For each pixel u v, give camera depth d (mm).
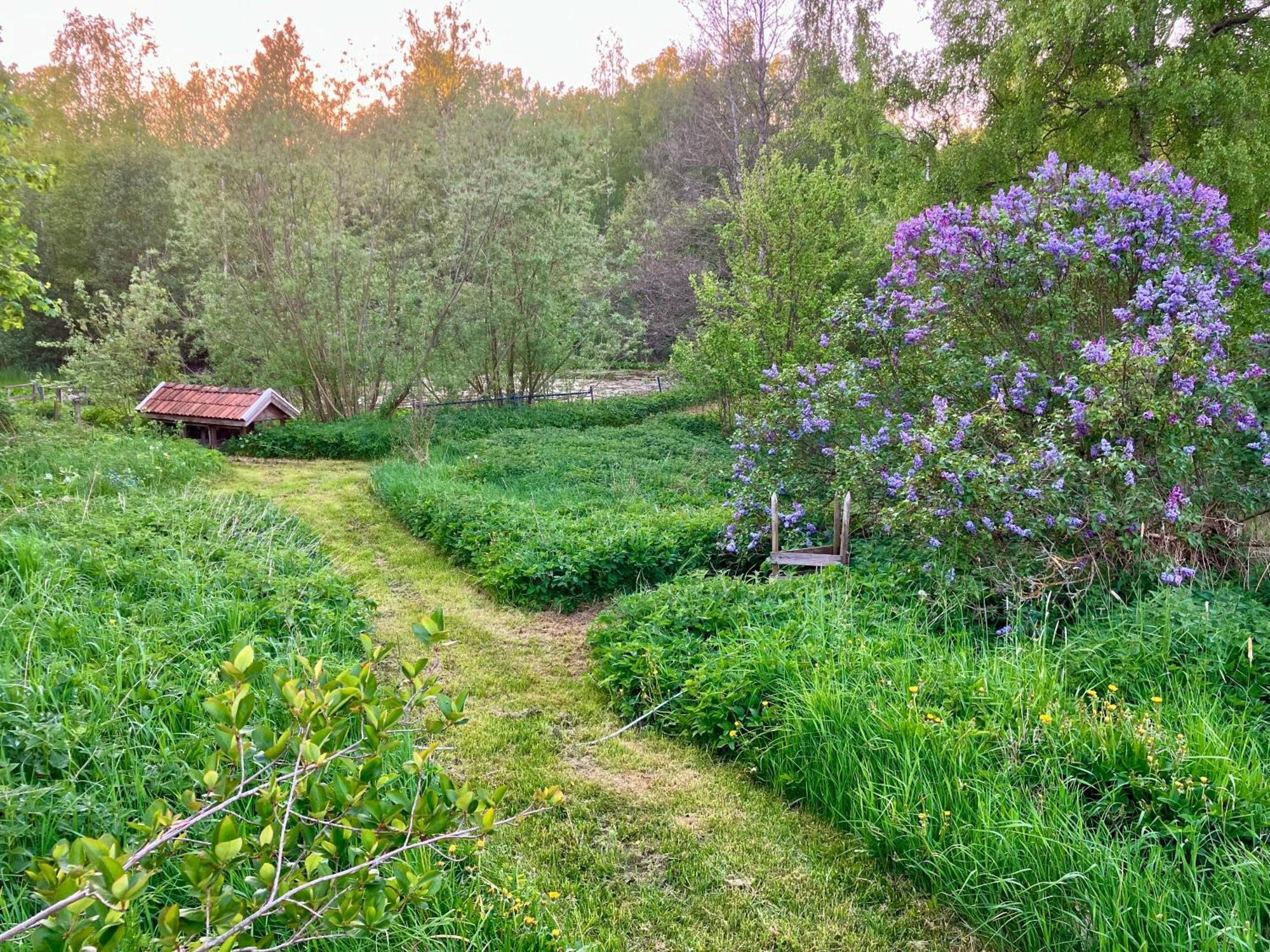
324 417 17391
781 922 3109
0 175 10469
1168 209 6109
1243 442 5305
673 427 16766
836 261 13242
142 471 9961
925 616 5027
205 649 4445
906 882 3320
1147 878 2809
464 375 18078
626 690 4961
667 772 4188
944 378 6660
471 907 2930
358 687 2256
